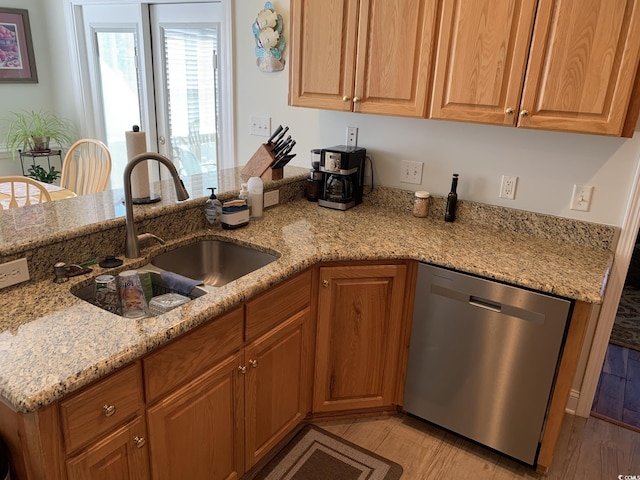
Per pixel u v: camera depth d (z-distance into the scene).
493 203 2.34
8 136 4.30
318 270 1.98
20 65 4.22
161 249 1.88
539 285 1.74
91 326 1.29
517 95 1.86
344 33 2.15
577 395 2.37
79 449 1.17
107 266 1.67
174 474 1.48
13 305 1.38
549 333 1.77
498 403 1.98
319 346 2.10
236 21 2.90
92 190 3.37
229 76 3.02
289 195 2.61
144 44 3.60
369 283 2.05
